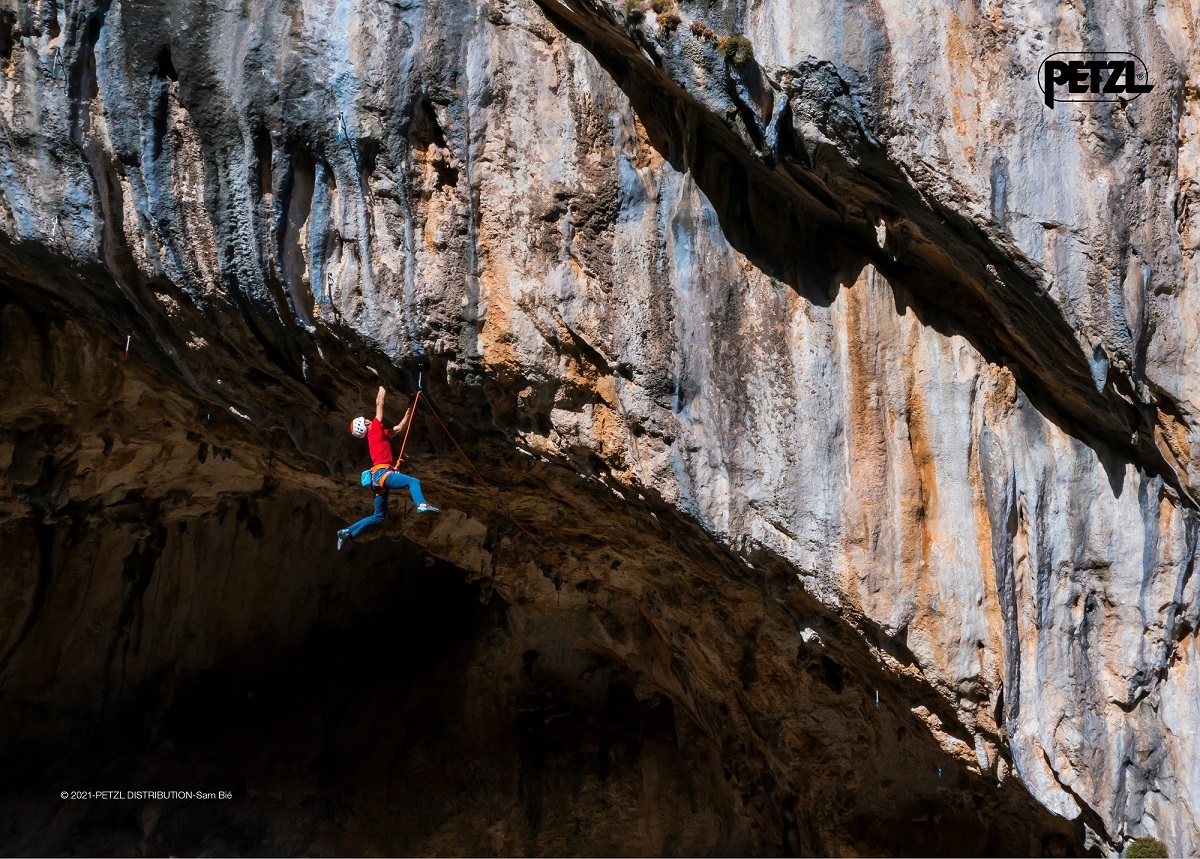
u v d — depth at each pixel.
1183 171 9.24
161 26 9.80
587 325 10.14
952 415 10.05
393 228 10.20
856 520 10.15
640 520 11.54
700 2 9.07
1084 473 10.03
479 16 9.87
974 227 9.15
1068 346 9.41
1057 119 9.07
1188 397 9.34
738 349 10.20
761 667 12.89
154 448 13.77
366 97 9.83
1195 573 9.89
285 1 9.79
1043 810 12.41
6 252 11.01
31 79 10.04
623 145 9.98
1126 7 9.06
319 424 11.95
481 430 11.09
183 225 10.27
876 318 10.08
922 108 8.98
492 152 10.00
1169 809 9.91
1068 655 10.10
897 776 13.19
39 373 12.41
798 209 10.09
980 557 10.08
